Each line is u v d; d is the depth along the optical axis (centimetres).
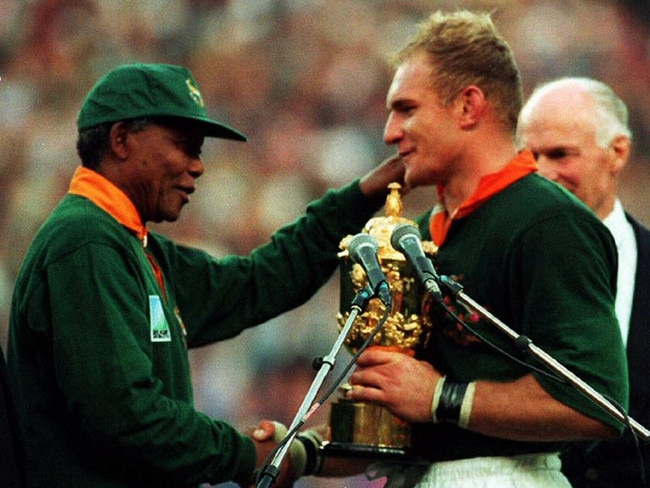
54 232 1234
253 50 4797
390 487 1303
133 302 1224
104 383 1190
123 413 1188
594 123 1531
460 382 1240
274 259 1420
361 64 4794
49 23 4712
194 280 1385
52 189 4453
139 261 1258
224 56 4778
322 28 4841
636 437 1210
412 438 1273
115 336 1199
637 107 4875
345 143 4631
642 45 4962
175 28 4828
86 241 1221
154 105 1273
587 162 1531
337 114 4716
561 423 1182
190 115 1278
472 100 1279
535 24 4912
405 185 1408
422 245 1260
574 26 4950
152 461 1209
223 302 1399
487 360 1235
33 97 4609
